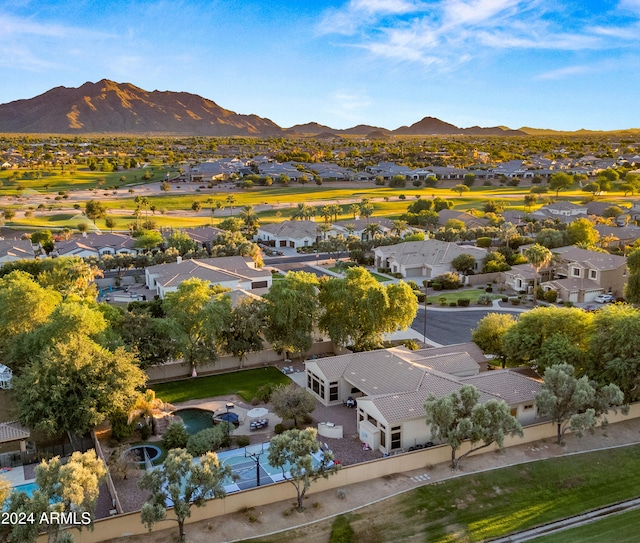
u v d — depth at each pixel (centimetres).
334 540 3469
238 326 6372
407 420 4512
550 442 4688
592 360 5312
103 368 4766
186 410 5484
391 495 3916
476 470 4234
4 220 16600
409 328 7994
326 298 6731
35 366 4634
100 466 3403
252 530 3544
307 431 3788
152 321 6184
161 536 3469
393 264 11706
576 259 9900
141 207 18538
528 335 5675
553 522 3709
